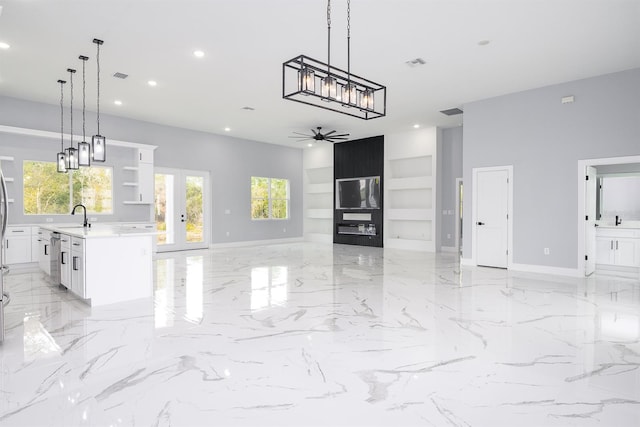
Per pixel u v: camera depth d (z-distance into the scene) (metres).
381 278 5.67
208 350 2.79
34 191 6.93
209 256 8.27
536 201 6.15
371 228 10.38
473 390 2.18
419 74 5.53
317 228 12.46
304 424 1.83
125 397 2.09
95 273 4.03
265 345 2.89
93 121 7.68
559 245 5.94
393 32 4.25
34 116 6.90
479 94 6.47
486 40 4.44
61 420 1.86
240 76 5.64
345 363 2.56
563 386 2.24
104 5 3.70
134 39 4.43
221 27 4.14
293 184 12.02
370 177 10.35
